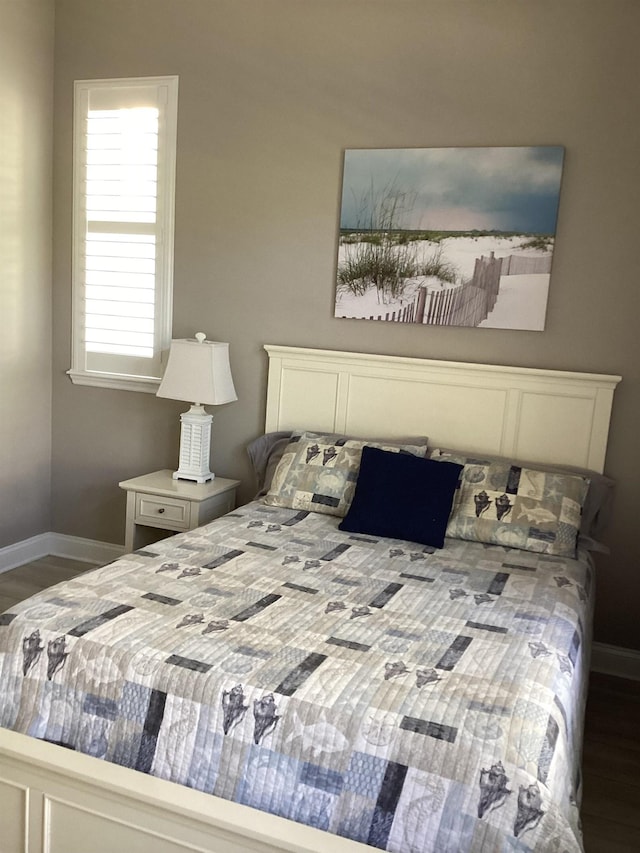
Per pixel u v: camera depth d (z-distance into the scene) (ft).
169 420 13.97
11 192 13.28
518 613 8.13
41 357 14.37
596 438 11.30
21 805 6.49
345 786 5.91
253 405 13.38
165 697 6.51
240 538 10.08
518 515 10.49
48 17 13.55
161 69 13.17
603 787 8.86
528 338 11.63
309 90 12.35
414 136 11.89
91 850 6.30
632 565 11.46
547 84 11.14
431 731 5.93
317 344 12.87
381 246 12.16
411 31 11.71
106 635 7.06
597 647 11.74
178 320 13.70
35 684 6.95
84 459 14.67
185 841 5.93
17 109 13.17
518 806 5.51
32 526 14.61
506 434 11.75
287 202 12.72
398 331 12.32
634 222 10.96
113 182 13.69
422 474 10.71
